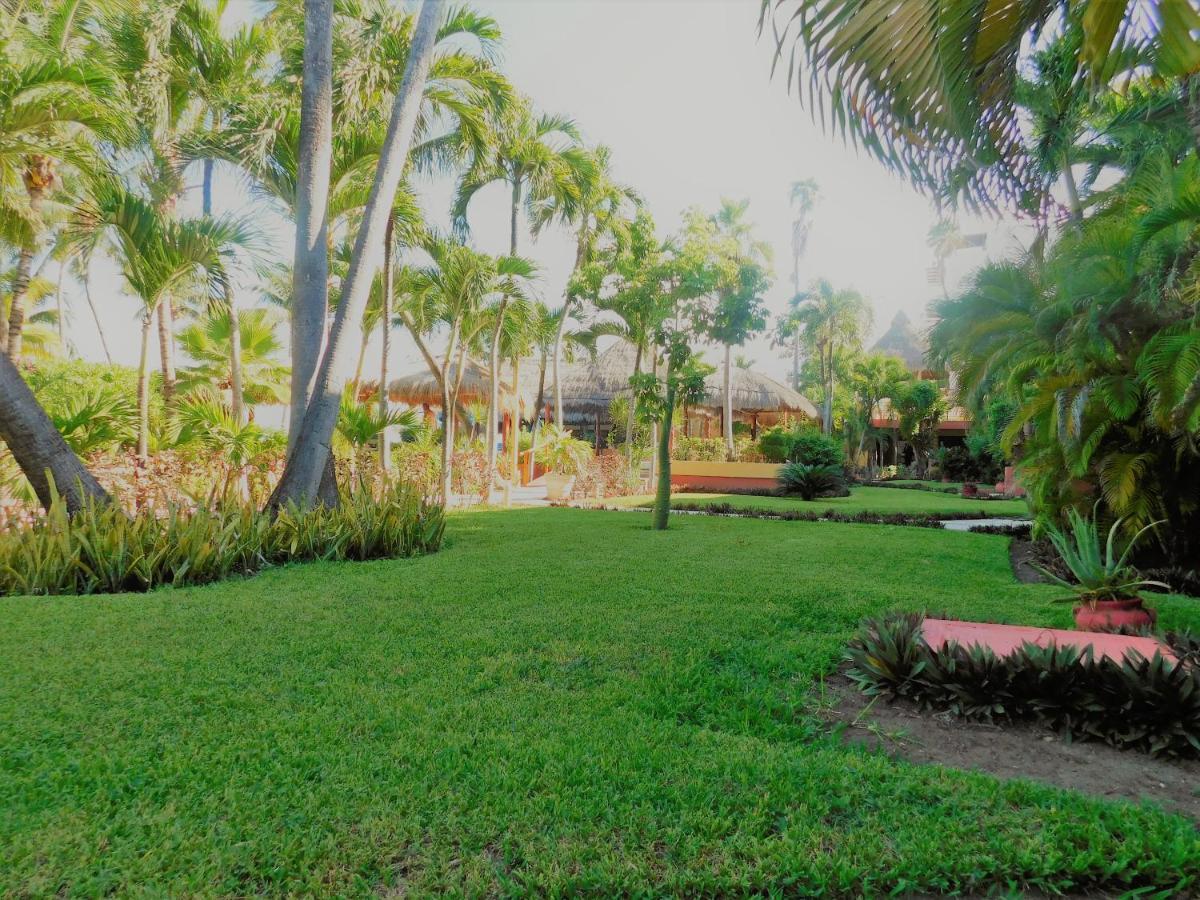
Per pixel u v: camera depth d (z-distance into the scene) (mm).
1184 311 6621
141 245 8172
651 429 22734
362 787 2285
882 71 2680
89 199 7949
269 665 3582
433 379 21875
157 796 2232
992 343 8945
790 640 4285
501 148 13461
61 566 5523
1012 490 23297
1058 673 3041
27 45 7309
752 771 2492
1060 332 7609
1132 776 2631
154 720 2826
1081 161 10867
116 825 2041
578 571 6527
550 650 3945
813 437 21516
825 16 2514
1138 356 7082
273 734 2715
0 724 2770
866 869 1918
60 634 4121
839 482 20453
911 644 3504
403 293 13000
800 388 48500
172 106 11203
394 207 10984
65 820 2072
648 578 6191
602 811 2186
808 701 3363
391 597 5309
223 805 2176
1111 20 2477
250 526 6742
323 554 7281
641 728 2865
